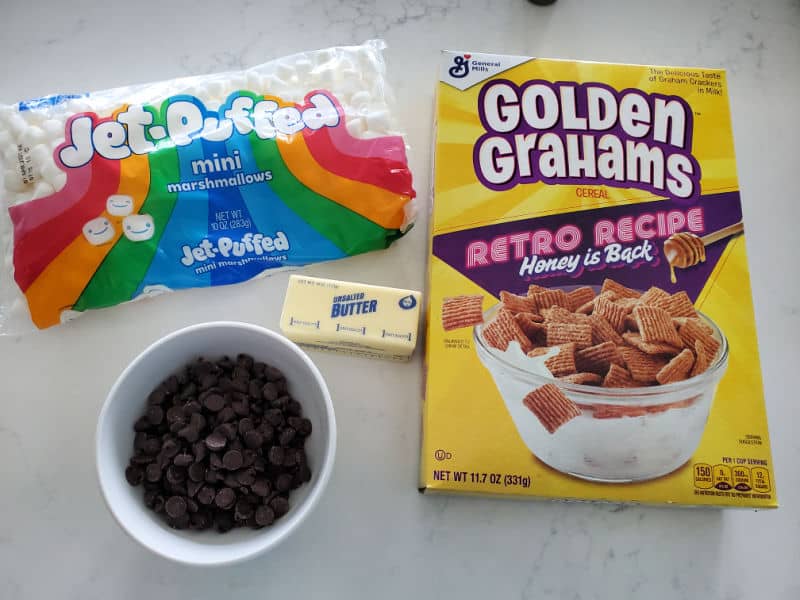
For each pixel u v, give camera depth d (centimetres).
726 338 37
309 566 38
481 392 36
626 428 36
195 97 41
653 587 38
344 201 40
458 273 37
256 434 34
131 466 34
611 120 40
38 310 39
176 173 40
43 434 39
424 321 40
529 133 39
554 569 38
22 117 40
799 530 39
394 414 40
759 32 46
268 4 45
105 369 40
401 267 42
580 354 36
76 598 37
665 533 39
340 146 40
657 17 46
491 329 37
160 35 44
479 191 38
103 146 39
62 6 44
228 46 44
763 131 45
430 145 43
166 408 36
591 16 46
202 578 38
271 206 40
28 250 39
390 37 45
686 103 40
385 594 38
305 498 33
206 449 34
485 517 39
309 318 37
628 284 38
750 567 39
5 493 38
